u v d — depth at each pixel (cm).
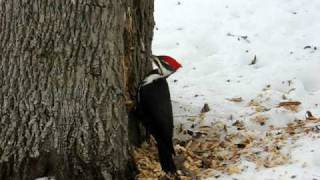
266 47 1488
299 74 1323
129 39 953
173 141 1073
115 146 864
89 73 826
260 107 1186
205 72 1404
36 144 833
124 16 883
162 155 934
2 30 821
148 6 1035
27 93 824
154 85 963
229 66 1424
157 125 949
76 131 834
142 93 962
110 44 838
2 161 839
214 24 1656
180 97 1248
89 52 820
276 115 1123
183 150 1022
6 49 820
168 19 1725
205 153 1026
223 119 1137
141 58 1027
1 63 827
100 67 831
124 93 895
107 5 820
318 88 1288
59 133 832
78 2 801
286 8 1694
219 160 992
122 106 877
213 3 1789
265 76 1335
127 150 897
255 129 1097
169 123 956
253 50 1479
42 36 805
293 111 1152
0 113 835
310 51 1436
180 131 1104
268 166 930
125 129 888
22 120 830
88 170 845
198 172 950
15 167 840
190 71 1409
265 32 1573
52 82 820
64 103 825
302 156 934
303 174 871
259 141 1041
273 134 1055
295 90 1252
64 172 840
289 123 1108
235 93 1267
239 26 1631
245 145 1036
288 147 983
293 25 1593
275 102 1209
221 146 1044
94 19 812
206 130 1102
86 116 834
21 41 811
